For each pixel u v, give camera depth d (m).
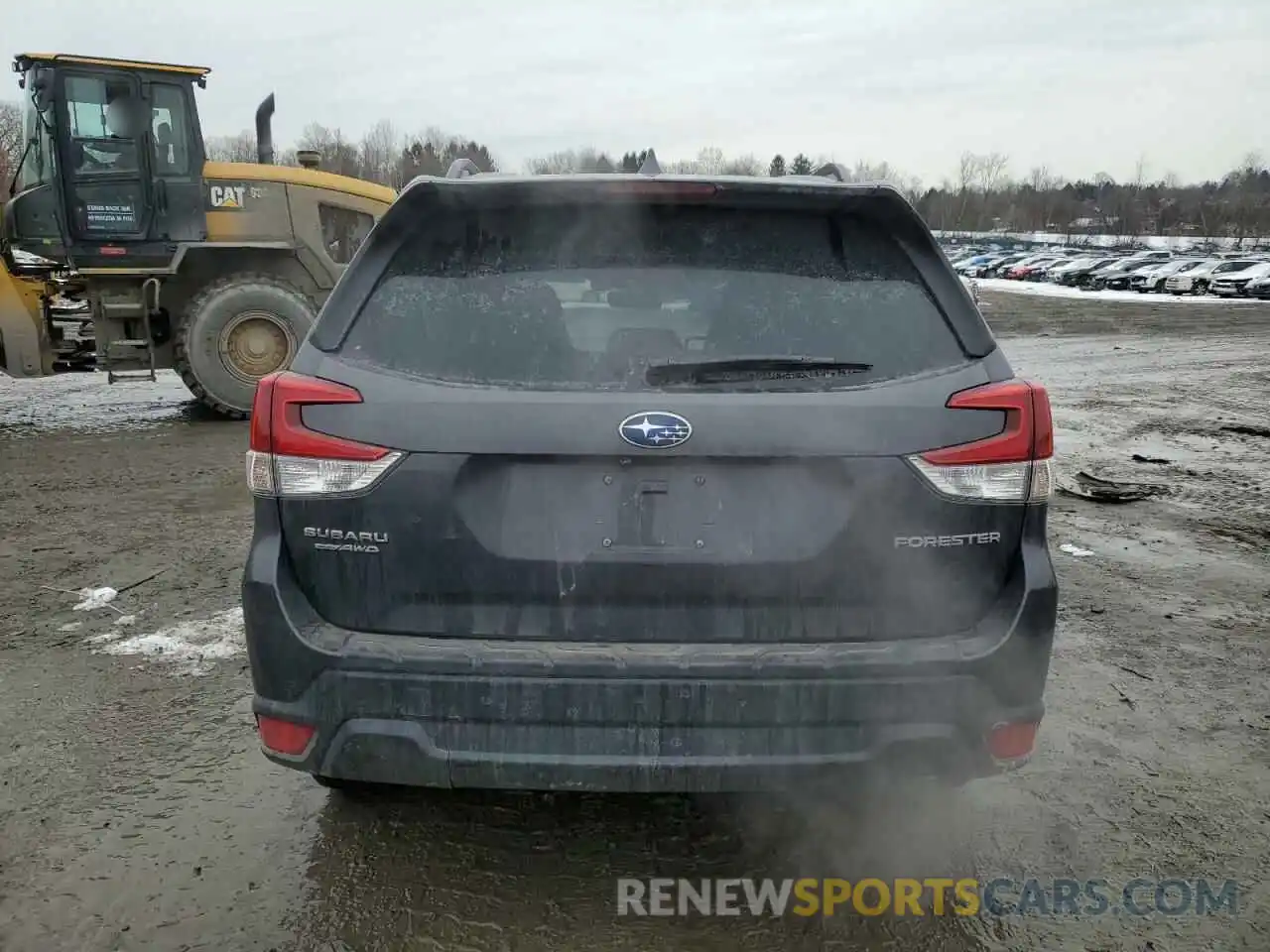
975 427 2.39
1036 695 2.43
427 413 2.34
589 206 2.47
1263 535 6.28
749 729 2.31
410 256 2.47
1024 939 2.53
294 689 2.38
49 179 9.38
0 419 10.04
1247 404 11.78
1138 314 29.56
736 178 2.47
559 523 2.36
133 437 9.06
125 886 2.69
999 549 2.43
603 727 2.31
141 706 3.73
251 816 3.01
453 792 3.14
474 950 2.46
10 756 3.36
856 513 2.35
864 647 2.36
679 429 2.31
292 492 2.39
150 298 9.83
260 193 9.99
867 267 2.49
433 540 2.36
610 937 2.51
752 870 2.79
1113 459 8.53
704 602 2.37
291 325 9.80
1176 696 3.93
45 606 4.73
